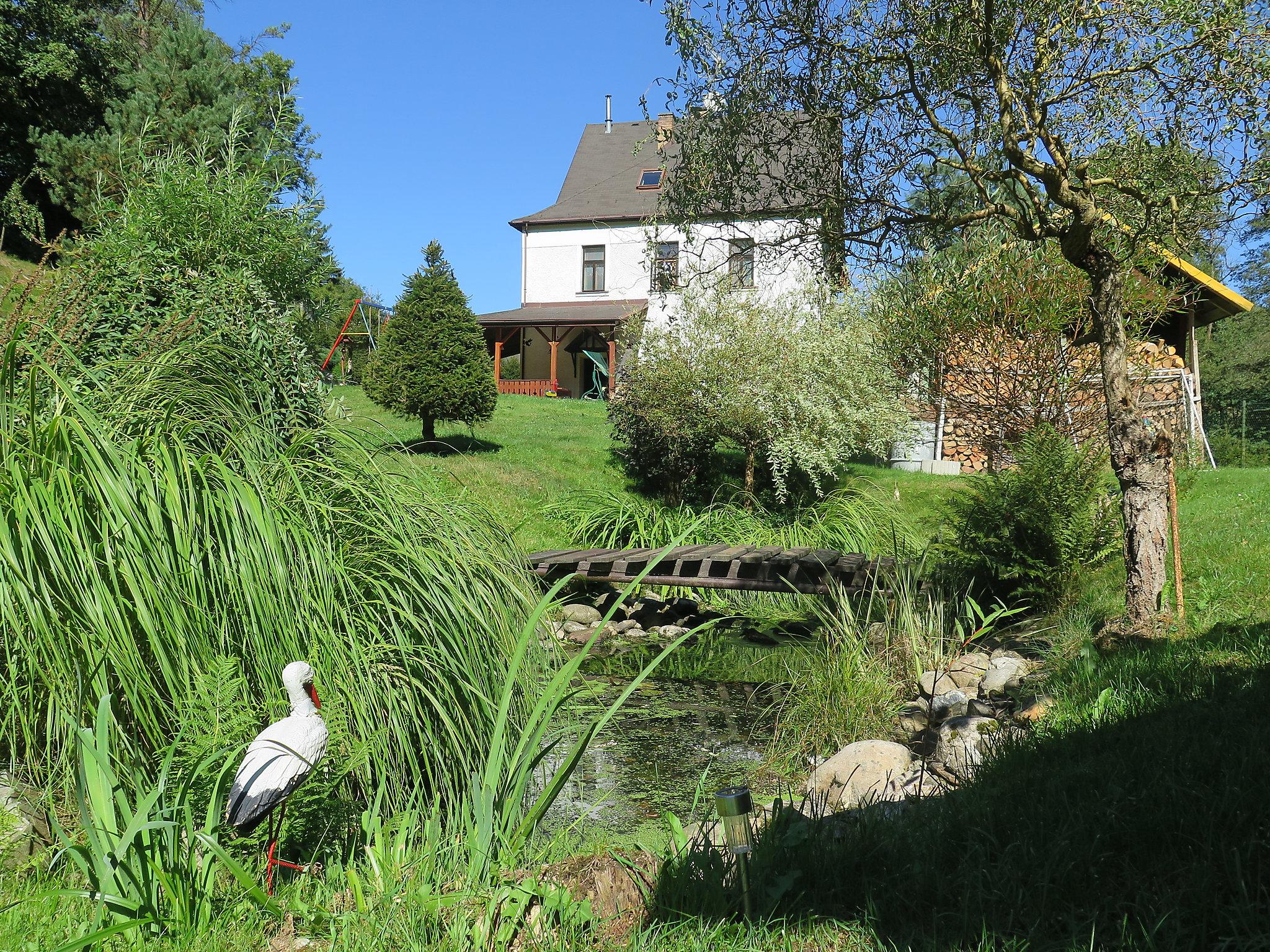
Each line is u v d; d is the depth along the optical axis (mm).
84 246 6102
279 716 3854
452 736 4434
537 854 3850
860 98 7797
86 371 4594
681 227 8633
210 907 3014
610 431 20953
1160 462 6832
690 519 14867
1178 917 2549
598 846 4055
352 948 2814
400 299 17453
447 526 5270
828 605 10859
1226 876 2734
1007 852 3062
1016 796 3686
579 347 36562
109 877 2881
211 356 5293
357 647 4285
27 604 3576
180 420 4695
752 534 14680
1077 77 7242
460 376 17141
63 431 3924
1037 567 8703
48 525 3641
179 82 21547
